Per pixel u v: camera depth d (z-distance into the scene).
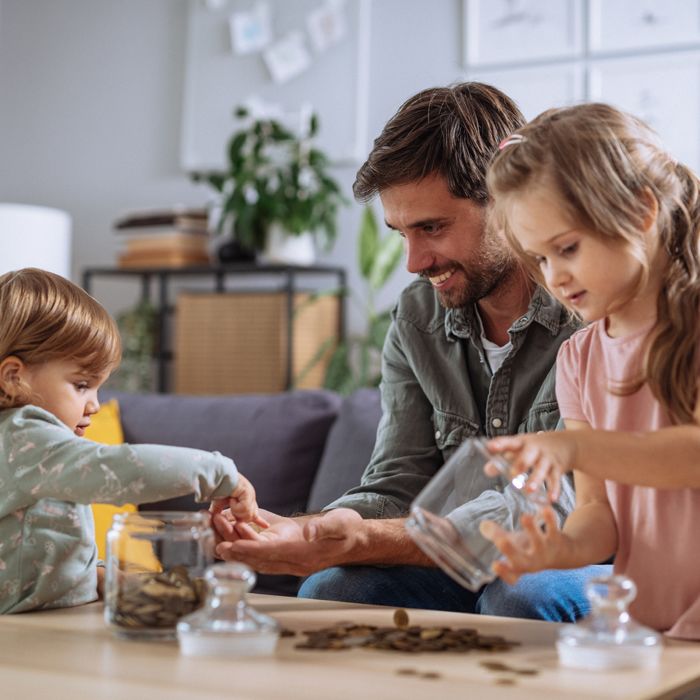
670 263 1.10
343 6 3.99
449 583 1.52
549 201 1.03
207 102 4.25
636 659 0.88
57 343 1.26
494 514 0.97
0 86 4.70
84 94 4.54
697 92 3.43
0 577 1.19
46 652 0.94
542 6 3.65
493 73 3.72
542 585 1.36
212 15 4.25
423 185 1.49
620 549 1.14
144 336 4.04
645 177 1.06
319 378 3.85
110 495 1.16
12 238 3.75
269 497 2.48
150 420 2.66
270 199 3.71
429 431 1.70
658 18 3.49
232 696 0.79
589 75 3.58
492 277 1.54
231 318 3.84
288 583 2.34
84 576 1.23
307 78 4.05
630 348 1.13
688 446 1.02
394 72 3.89
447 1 3.80
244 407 2.61
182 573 1.01
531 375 1.60
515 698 0.78
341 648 0.96
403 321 1.73
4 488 1.19
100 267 4.44
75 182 4.55
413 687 0.81
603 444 1.01
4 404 1.26
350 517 1.36
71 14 4.58
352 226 3.95
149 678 0.84
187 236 4.00
